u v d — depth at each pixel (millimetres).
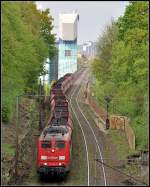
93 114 95438
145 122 58938
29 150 58312
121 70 69500
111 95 95188
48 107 93688
